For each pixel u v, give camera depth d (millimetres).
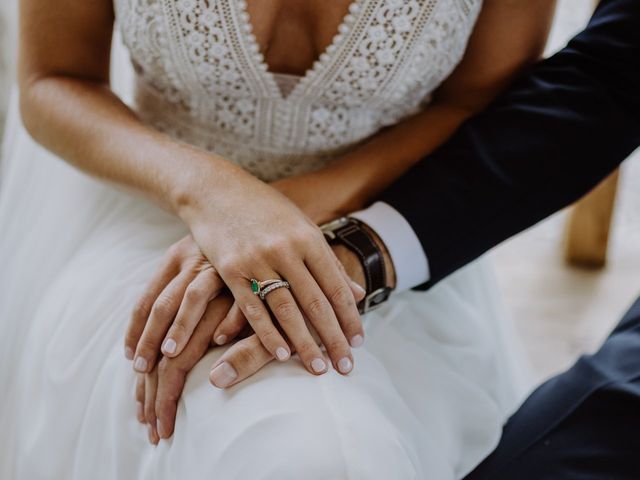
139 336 840
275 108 974
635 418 862
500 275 2193
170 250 868
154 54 946
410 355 924
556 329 1977
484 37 996
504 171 955
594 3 2090
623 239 2371
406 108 1034
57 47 1004
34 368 981
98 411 882
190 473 735
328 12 888
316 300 784
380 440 699
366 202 987
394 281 933
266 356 767
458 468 919
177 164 890
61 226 1121
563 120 956
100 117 973
